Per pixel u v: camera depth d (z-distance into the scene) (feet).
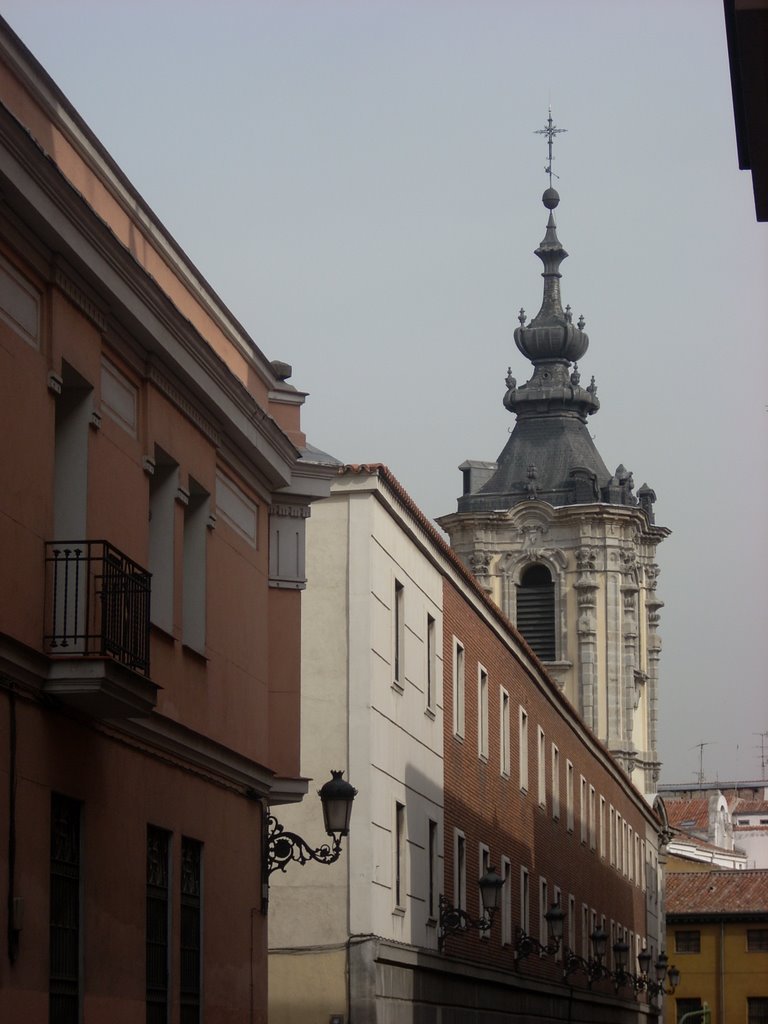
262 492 113.29
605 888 281.54
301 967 139.95
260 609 112.57
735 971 404.16
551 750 232.12
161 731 91.66
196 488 100.63
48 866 77.10
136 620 83.10
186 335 93.04
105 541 78.48
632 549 397.80
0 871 72.23
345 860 141.69
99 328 84.53
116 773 86.02
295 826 142.82
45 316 78.64
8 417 74.43
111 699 78.38
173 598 95.35
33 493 76.95
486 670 191.62
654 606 406.41
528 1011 210.79
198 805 99.19
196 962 98.27
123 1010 85.35
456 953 170.60
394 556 154.40
